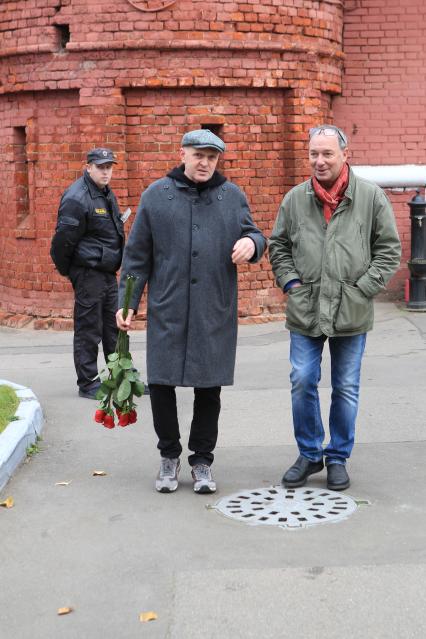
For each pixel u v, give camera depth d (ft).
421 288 43.04
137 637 13.23
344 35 45.65
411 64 45.62
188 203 18.80
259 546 16.30
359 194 18.60
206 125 40.19
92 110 39.14
